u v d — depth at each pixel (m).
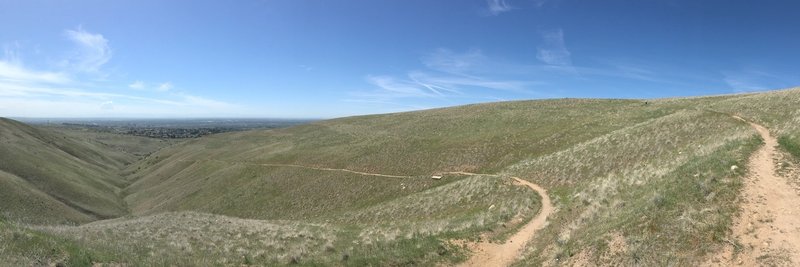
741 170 16.62
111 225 28.45
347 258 16.77
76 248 13.98
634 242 13.33
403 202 39.88
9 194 51.41
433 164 55.72
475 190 34.62
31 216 49.50
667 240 12.93
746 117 39.00
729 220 13.11
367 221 37.44
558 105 84.94
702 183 15.58
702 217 13.48
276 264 16.45
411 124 92.12
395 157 61.75
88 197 69.94
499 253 17.83
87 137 192.75
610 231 14.66
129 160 151.75
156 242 20.27
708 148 24.95
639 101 75.94
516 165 46.00
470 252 17.88
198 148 120.44
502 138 59.88
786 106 39.28
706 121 37.34
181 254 17.41
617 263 12.90
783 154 19.27
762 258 11.20
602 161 34.56
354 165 62.56
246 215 56.47
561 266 14.35
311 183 59.25
